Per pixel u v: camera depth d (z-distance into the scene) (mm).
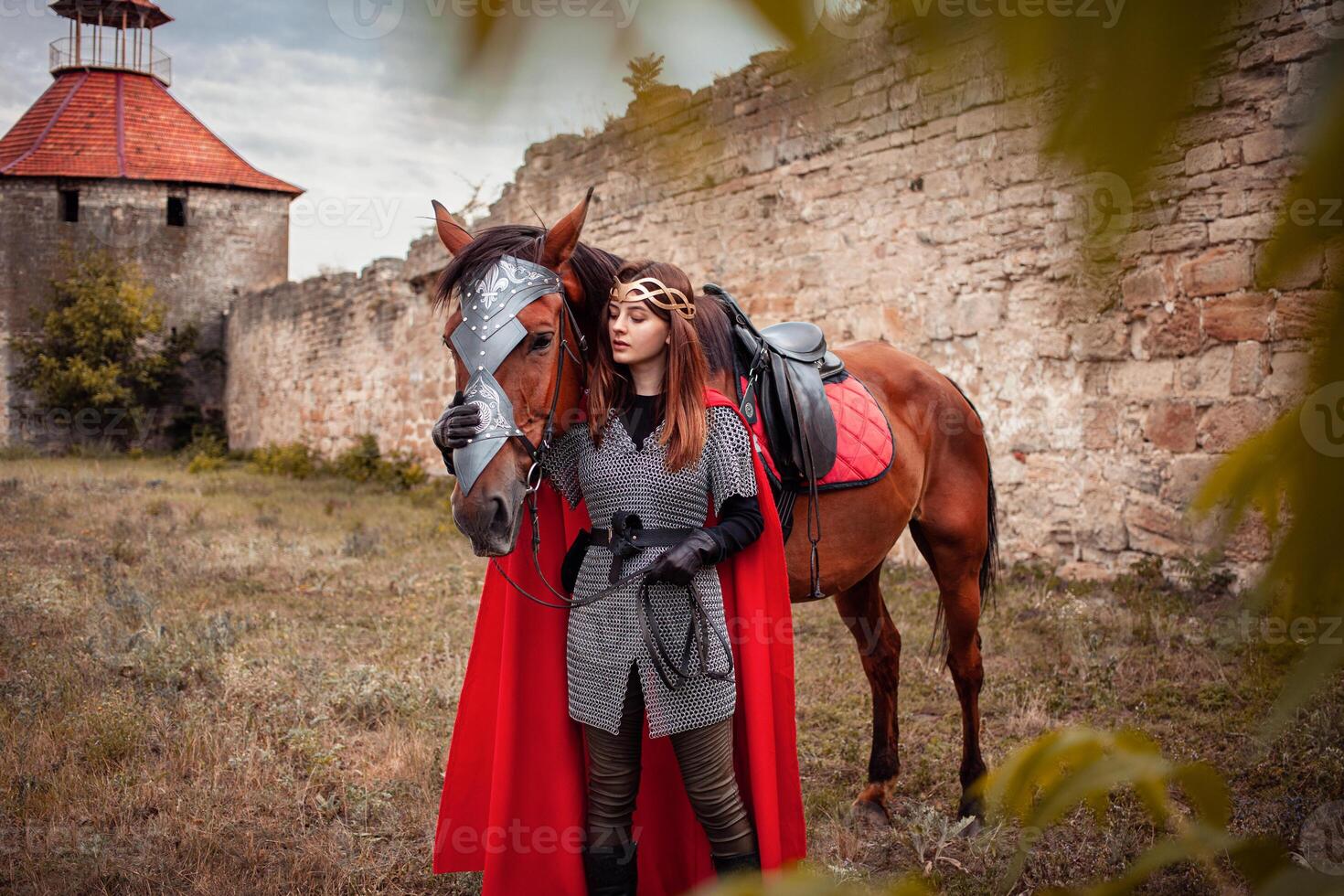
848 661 5598
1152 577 6664
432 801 3750
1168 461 6648
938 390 3887
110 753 4031
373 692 4773
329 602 7066
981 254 7770
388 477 16766
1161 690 4703
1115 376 6973
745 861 2502
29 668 5016
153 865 3176
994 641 5875
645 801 2861
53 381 23844
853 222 8836
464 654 5590
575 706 2496
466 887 3195
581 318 2590
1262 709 2365
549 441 2473
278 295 22797
